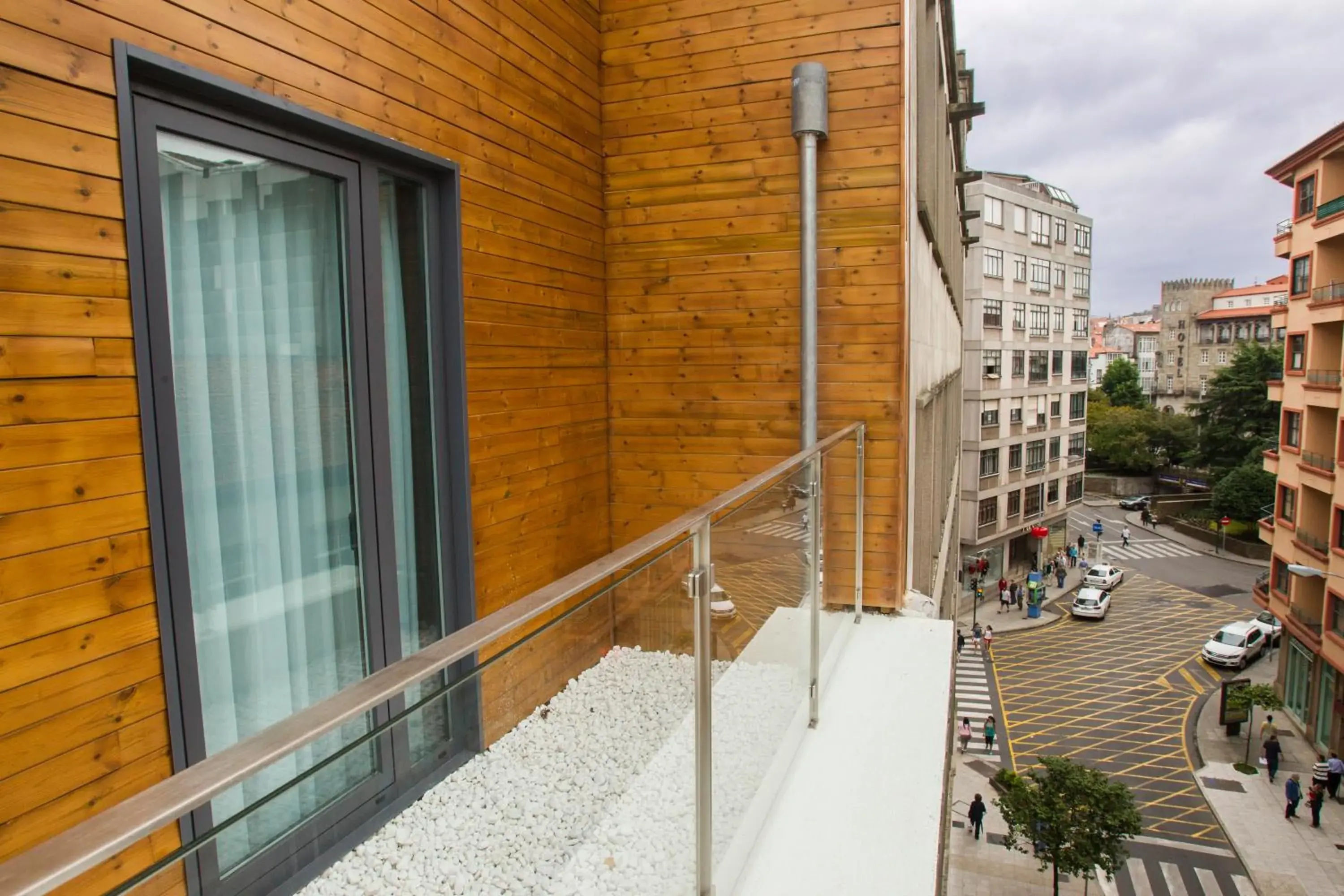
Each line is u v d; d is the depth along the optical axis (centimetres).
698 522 142
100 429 156
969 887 1350
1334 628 1675
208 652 192
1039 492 3666
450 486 271
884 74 329
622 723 121
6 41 139
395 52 232
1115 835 1265
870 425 343
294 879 69
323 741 91
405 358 255
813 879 182
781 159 345
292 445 214
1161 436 5300
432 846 85
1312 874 1302
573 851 110
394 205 249
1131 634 2620
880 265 335
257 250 203
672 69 356
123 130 158
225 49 179
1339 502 1670
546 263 320
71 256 151
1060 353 3741
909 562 376
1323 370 1828
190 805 51
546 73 317
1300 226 1991
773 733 211
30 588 145
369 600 235
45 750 147
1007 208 3228
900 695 278
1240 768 1678
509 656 94
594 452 363
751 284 353
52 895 59
